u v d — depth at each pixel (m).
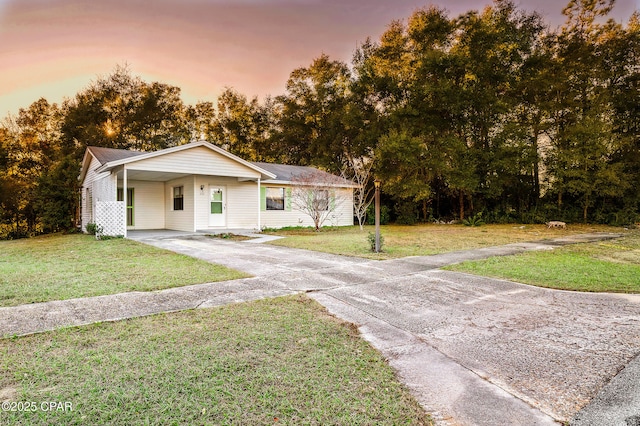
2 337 3.43
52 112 26.70
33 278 5.96
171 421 2.15
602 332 3.76
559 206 18.89
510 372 2.88
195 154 13.55
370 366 2.94
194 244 10.81
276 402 2.38
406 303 4.82
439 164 18.95
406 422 2.19
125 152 16.12
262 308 4.43
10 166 23.02
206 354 3.09
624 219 17.19
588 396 2.51
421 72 20.17
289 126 30.69
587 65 18.12
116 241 11.37
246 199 16.36
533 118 19.50
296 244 10.85
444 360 3.11
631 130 17.97
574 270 6.93
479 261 7.86
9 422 2.11
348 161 26.67
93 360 2.95
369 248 9.91
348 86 26.00
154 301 4.68
